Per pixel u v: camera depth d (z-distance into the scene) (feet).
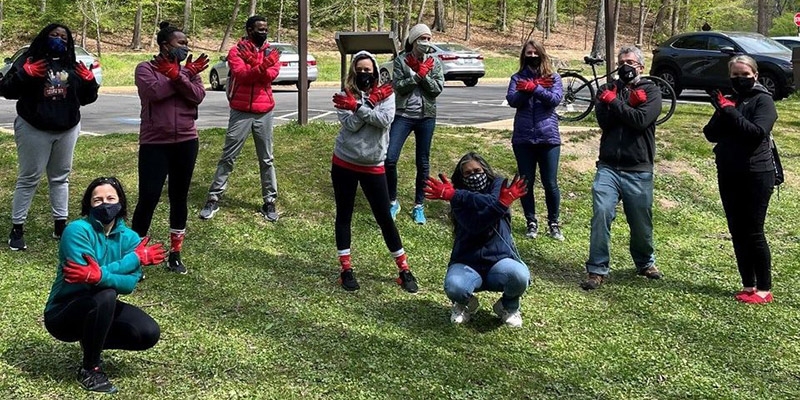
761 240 17.04
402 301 16.37
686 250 21.22
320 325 14.79
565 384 12.93
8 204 21.80
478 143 29.27
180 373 12.53
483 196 14.57
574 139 30.53
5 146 28.32
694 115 38.55
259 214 21.84
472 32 131.13
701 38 52.65
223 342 13.79
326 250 19.61
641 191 17.90
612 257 20.38
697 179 28.30
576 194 25.58
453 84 79.10
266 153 21.17
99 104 53.78
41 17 101.40
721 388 13.10
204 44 108.47
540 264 19.52
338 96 15.88
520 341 14.60
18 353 12.91
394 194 21.85
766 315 16.46
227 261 18.30
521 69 20.83
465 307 15.29
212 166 25.38
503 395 12.38
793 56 42.60
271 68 20.57
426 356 13.64
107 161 26.20
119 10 99.30
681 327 15.71
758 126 16.19
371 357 13.47
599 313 16.35
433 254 19.76
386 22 118.21
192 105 16.88
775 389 13.15
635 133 17.76
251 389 12.10
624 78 17.72
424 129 21.35
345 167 16.30
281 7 110.01
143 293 15.97
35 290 15.84
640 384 13.15
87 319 11.22
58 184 18.83
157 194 16.71
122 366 12.64
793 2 165.37
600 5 106.93
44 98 17.60
